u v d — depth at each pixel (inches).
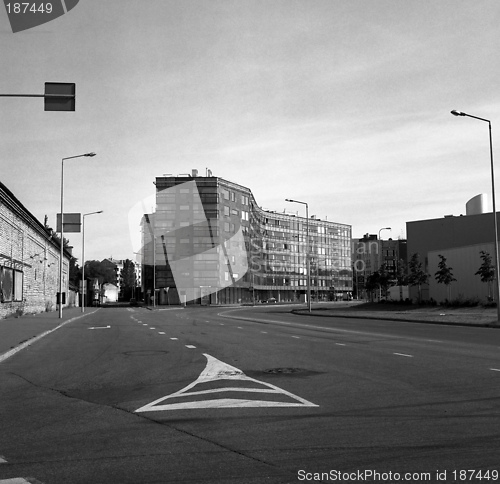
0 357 658.2
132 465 242.4
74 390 444.8
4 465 245.9
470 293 2236.7
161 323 1446.9
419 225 3009.4
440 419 320.2
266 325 1342.3
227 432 297.3
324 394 402.6
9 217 1536.7
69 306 3270.2
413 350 709.3
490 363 571.8
